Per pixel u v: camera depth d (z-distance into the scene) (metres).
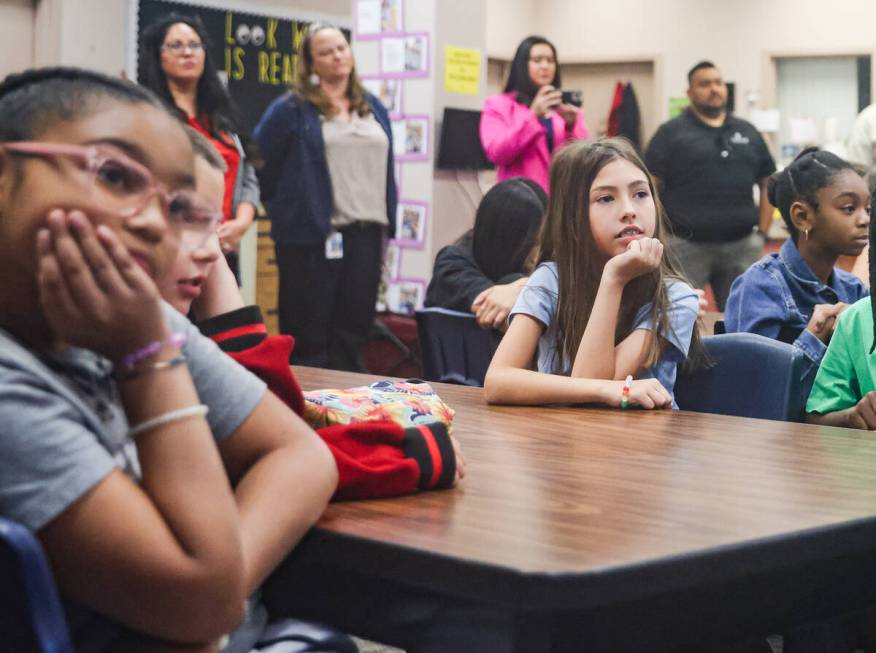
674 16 11.52
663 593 0.89
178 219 0.80
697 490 1.13
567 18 12.00
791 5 11.08
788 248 2.70
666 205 6.91
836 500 1.10
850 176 2.60
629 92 11.25
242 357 1.10
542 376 1.87
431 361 2.60
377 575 0.91
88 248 0.75
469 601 0.86
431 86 6.48
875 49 10.81
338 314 5.58
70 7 6.77
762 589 0.99
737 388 2.00
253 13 7.70
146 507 0.77
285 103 5.31
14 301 0.79
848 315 2.08
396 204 5.67
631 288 2.00
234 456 0.97
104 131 0.76
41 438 0.75
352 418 1.17
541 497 1.09
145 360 0.79
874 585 1.10
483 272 2.93
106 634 0.81
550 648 0.84
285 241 5.38
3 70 6.66
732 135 6.91
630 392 1.83
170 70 4.30
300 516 0.94
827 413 2.08
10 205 0.75
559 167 2.05
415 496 1.09
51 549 0.76
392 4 6.59
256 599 1.01
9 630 0.70
